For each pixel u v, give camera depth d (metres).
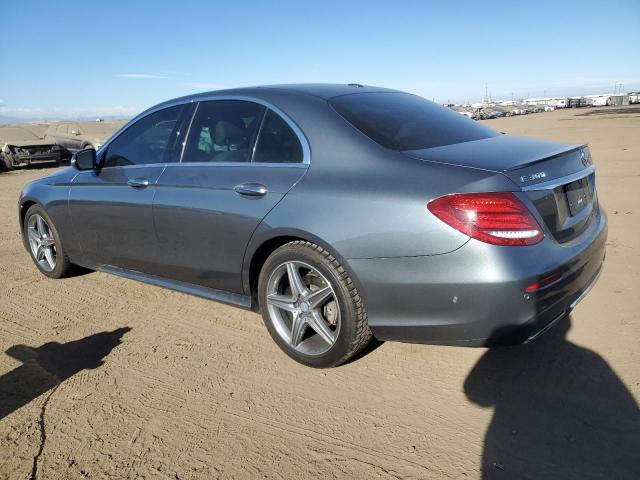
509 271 2.35
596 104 111.50
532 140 3.15
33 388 2.98
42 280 4.88
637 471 2.14
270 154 3.14
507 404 2.63
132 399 2.84
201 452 2.40
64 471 2.30
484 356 3.11
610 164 10.75
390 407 2.67
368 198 2.63
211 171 3.37
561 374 2.86
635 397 2.61
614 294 3.83
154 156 3.84
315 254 2.82
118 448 2.44
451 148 2.82
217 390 2.90
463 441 2.38
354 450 2.37
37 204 4.68
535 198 2.49
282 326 3.17
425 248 2.47
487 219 2.37
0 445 2.48
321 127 3.00
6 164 17.66
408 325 2.62
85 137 18.38
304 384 2.92
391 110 3.24
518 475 2.15
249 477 2.23
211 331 3.65
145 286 4.61
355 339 2.82
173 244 3.59
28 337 3.64
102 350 3.41
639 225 5.69
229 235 3.19
